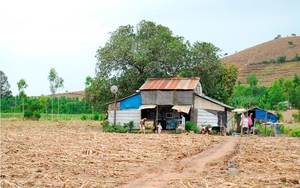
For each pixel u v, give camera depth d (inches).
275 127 1397.6
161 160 605.9
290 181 440.8
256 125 1491.1
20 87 2476.6
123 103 1471.5
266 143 911.0
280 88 2837.1
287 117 2365.9
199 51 1764.3
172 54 1673.2
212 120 1416.1
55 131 1212.5
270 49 5674.2
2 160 571.5
